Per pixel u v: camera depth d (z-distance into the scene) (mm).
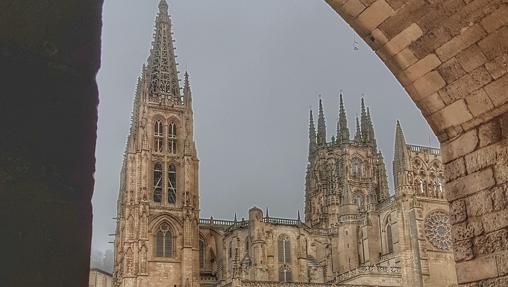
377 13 17984
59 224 3748
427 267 106812
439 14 16891
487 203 17609
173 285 111438
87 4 4211
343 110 158375
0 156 3615
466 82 18234
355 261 123000
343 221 127438
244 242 122875
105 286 135250
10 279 3469
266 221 123812
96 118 4168
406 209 111375
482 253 17516
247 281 95875
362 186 148000
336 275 117250
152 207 115688
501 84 17391
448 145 19547
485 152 17984
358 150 151750
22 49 3818
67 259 3719
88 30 4195
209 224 135000
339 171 149625
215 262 130000
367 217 121750
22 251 3557
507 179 17109
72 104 4023
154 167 120625
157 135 123562
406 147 117312
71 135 3979
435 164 118188
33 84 3842
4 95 3707
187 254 112938
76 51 4098
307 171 162875
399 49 18938
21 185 3650
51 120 3895
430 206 113188
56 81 3961
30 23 3867
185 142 122688
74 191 3895
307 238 127125
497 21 16406
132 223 114375
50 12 3975
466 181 18531
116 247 125438
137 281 108938
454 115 19047
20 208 3611
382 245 119438
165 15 138000
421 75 19203
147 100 125000
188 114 126875
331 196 142625
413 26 17797
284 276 119125
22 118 3756
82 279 3746
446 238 111125
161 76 129750
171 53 133625
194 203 118250
